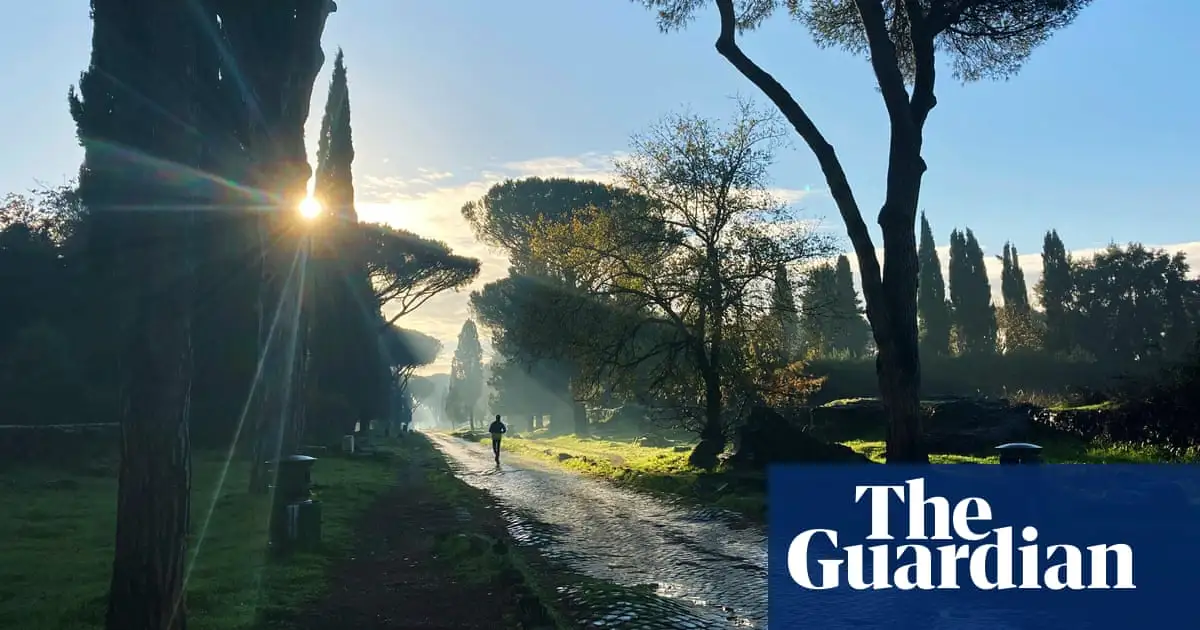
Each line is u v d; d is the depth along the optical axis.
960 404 24.34
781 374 26.42
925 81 17.00
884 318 15.33
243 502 15.45
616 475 22.97
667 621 7.67
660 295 25.30
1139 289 89.81
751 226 25.31
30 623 6.87
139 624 5.32
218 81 7.89
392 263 46.91
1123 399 22.45
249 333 28.78
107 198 5.50
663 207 25.47
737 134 25.41
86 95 5.77
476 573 9.52
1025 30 19.33
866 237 15.63
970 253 79.12
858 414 28.27
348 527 12.92
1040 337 78.50
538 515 15.36
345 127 40.56
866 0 16.38
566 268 27.11
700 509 15.53
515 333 29.48
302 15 13.57
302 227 17.03
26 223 30.42
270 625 7.31
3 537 11.13
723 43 16.75
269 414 16.92
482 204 56.59
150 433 5.43
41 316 27.98
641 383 27.12
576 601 8.52
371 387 49.66
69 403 26.05
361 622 7.49
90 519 12.80
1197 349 20.58
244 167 11.34
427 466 28.39
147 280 5.44
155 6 5.63
